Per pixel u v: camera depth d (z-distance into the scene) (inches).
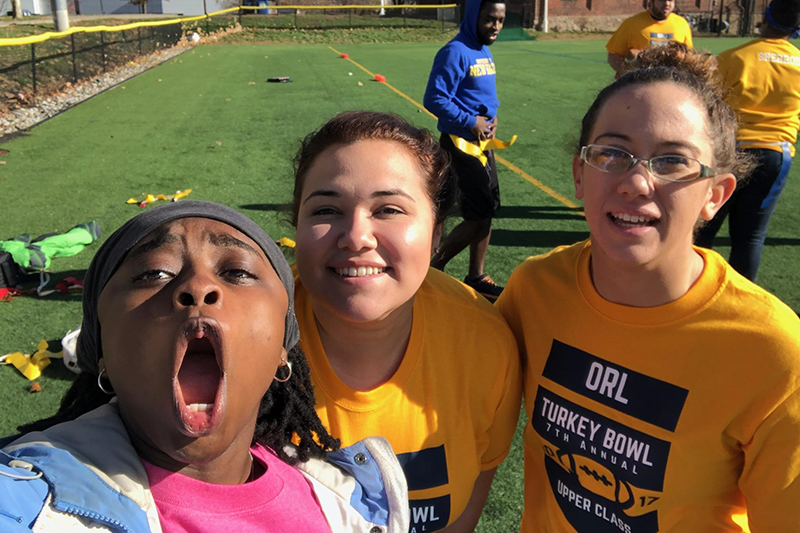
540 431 65.8
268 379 34.2
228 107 477.4
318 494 44.6
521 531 74.6
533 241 217.9
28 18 1159.6
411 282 51.3
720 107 54.7
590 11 1403.8
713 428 55.5
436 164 55.4
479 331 60.2
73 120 425.1
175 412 30.0
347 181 49.4
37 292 169.0
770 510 55.4
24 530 28.6
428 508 59.1
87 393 42.8
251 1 1542.8
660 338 56.8
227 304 31.9
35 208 245.8
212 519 35.6
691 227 54.0
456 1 1480.1
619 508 62.0
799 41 972.6
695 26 1430.9
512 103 491.8
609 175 53.9
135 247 34.3
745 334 53.6
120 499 33.0
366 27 1309.1
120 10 1988.2
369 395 55.9
